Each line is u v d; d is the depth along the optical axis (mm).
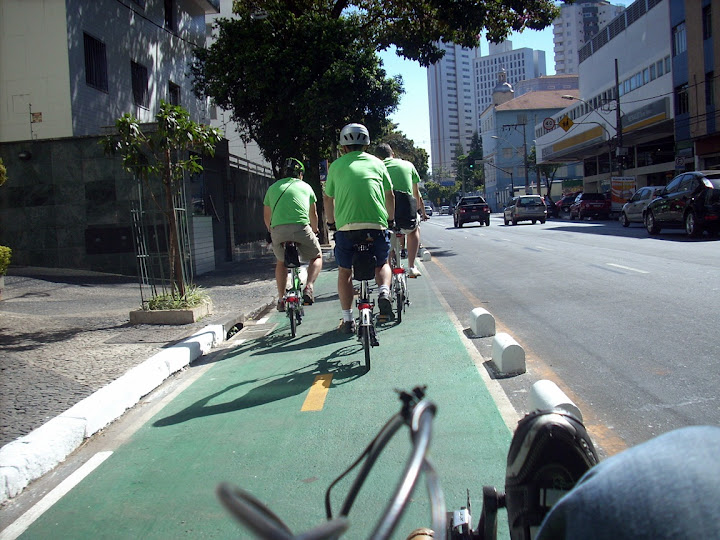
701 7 31703
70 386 5855
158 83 22938
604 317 7746
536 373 5605
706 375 5199
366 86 18656
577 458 1867
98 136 15352
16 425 4805
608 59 45281
